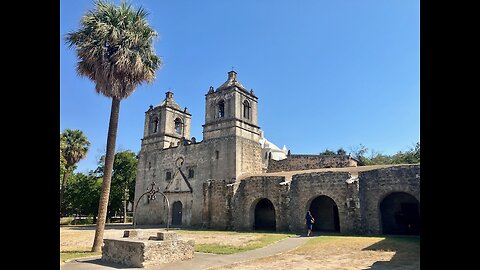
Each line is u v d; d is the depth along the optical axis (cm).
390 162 5225
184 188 3612
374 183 2341
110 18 1722
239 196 3127
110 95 1706
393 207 2502
